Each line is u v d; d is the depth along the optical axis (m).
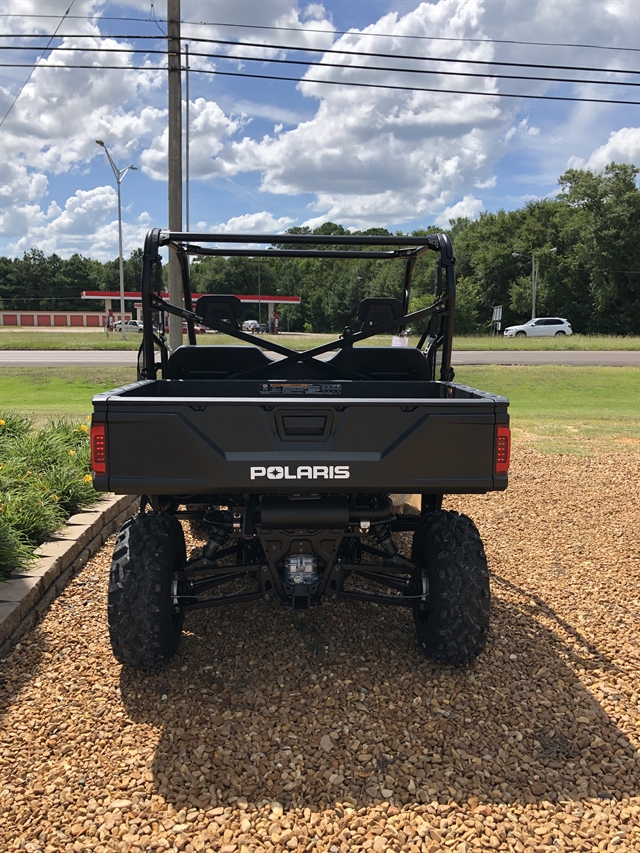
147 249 3.79
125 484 2.89
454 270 3.90
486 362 22.59
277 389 4.36
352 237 3.92
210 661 3.49
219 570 3.31
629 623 3.98
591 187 58.62
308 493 3.04
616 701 3.16
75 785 2.57
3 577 4.05
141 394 3.63
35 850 2.26
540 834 2.34
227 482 2.90
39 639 3.68
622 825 2.39
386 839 2.31
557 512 6.20
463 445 2.96
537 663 3.49
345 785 2.57
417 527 3.53
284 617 4.02
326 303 90.19
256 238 3.91
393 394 4.34
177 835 2.32
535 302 59.69
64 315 89.19
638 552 5.16
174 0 9.91
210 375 4.73
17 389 15.10
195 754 2.74
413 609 3.60
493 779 2.61
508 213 75.44
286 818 2.40
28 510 4.74
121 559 3.17
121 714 3.02
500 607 4.19
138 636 3.13
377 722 2.96
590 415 12.32
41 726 2.93
